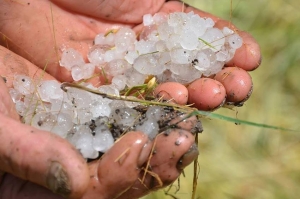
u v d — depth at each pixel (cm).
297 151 65
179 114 44
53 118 44
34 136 41
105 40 52
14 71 49
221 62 50
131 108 45
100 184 42
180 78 49
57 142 41
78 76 50
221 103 48
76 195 40
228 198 63
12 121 41
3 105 44
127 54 50
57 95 47
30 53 52
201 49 49
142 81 49
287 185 63
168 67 49
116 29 54
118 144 42
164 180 43
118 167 41
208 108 48
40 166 40
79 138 43
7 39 52
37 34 52
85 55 52
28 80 48
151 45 50
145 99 48
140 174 43
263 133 66
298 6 72
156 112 44
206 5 71
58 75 51
